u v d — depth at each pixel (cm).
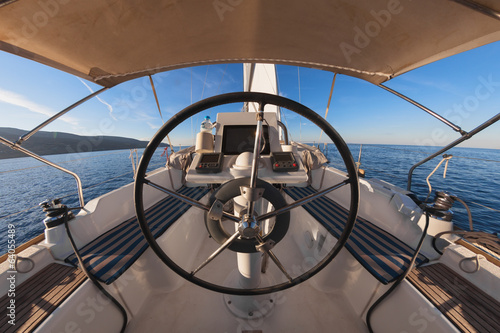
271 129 126
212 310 121
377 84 146
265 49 123
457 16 77
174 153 245
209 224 70
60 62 106
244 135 146
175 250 146
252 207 64
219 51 124
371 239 130
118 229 142
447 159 119
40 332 76
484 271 93
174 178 223
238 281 118
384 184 164
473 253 103
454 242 111
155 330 112
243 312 115
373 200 155
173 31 99
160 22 91
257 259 105
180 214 163
